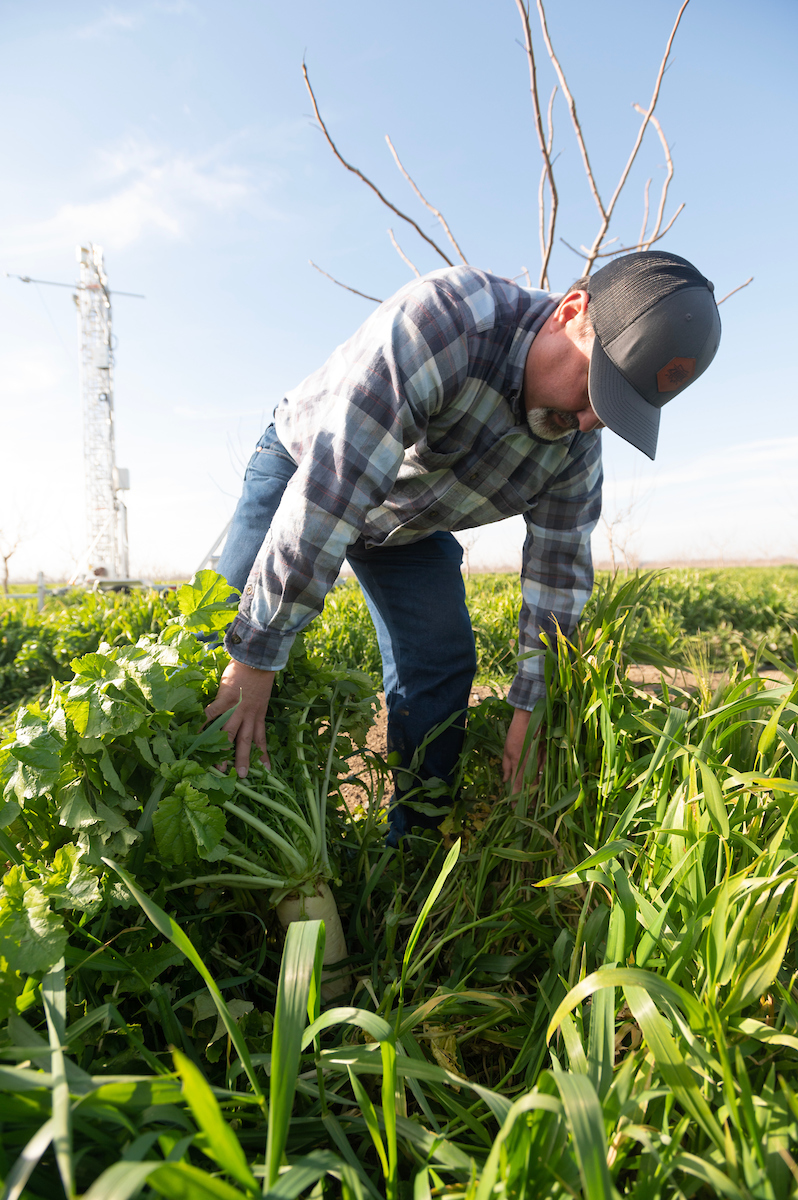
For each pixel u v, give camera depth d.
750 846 0.97
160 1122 0.75
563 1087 0.61
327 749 1.57
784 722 1.24
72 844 0.98
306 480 1.34
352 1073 0.78
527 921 1.22
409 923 1.48
